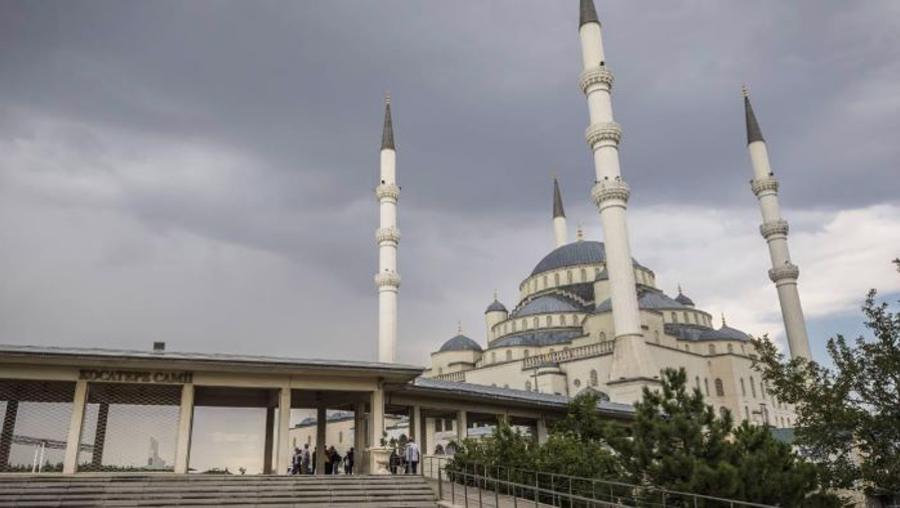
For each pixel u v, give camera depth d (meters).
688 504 21.14
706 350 87.31
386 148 76.81
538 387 75.25
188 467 28.27
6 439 26.84
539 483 26.92
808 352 73.94
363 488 25.14
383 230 73.31
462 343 95.00
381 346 69.81
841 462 27.55
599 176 67.75
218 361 28.25
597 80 69.88
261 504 22.67
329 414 88.62
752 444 23.77
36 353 25.98
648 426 23.42
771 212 79.44
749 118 83.88
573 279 97.31
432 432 59.91
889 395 26.97
